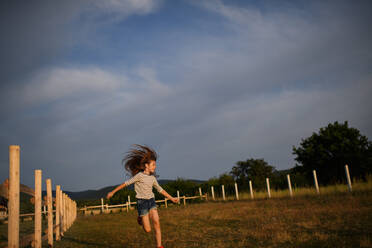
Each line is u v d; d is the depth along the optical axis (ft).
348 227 20.68
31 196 18.25
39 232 17.62
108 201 94.53
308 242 16.92
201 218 38.09
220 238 21.25
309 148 68.23
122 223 41.06
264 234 21.08
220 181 109.29
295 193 63.10
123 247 19.47
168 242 20.90
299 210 35.37
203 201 91.30
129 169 16.93
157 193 90.94
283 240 18.29
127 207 87.30
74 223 46.98
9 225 12.31
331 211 30.63
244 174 154.51
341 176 63.77
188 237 22.84
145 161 16.70
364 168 61.26
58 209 26.07
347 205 34.09
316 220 25.63
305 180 72.64
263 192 75.15
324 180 66.49
